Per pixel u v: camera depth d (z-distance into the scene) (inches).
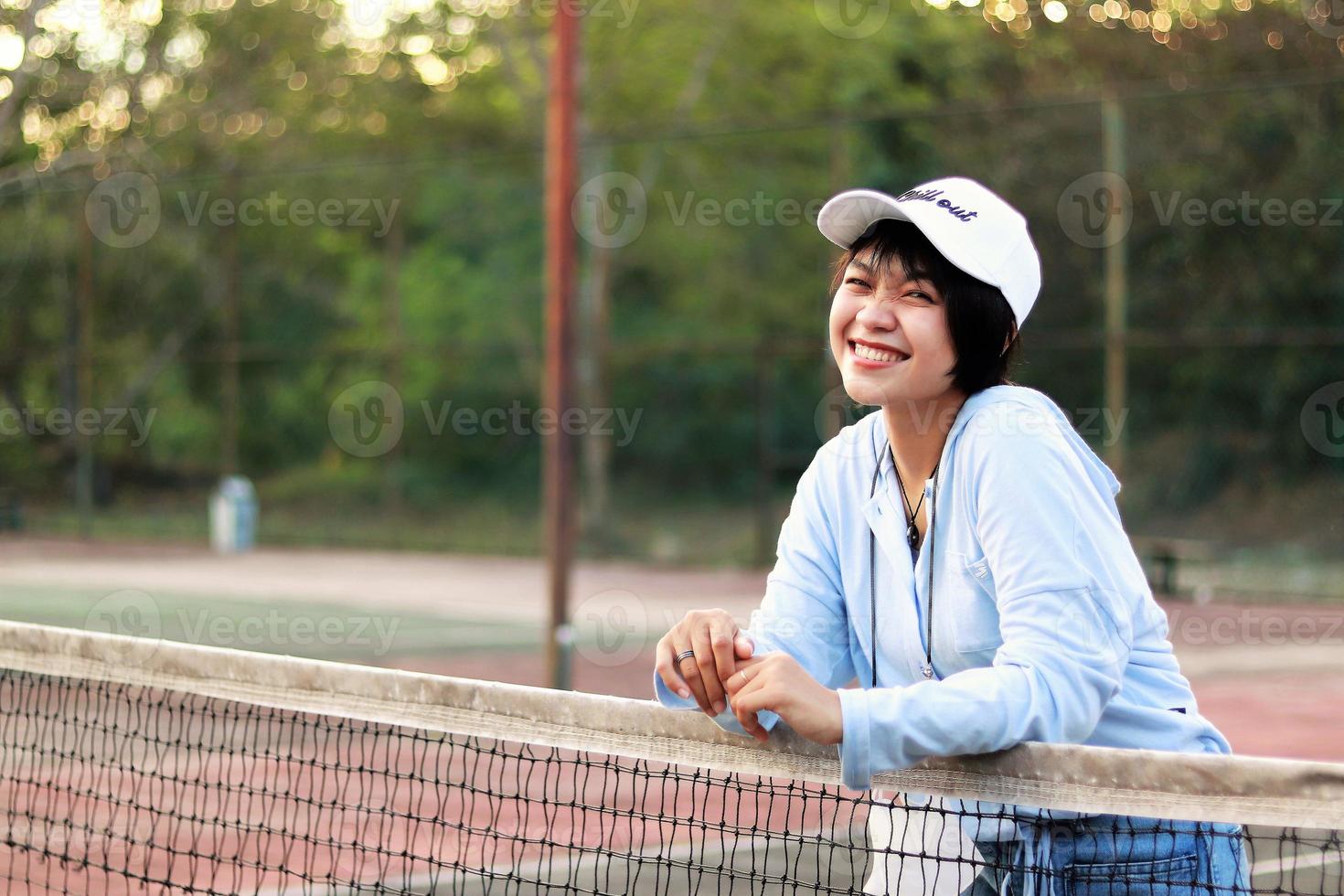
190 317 1116.5
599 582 716.0
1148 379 916.0
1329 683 424.5
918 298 86.2
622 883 180.9
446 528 1008.2
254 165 1124.5
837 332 89.6
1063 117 977.5
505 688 102.3
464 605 614.5
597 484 920.9
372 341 1144.8
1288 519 841.5
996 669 77.7
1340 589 665.6
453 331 1135.6
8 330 1082.1
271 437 1138.0
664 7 1022.4
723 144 1082.1
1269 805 74.2
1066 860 84.3
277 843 213.0
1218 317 904.9
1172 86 1063.6
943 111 630.5
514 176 1125.7
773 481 1114.1
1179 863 83.4
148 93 960.9
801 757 87.7
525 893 178.7
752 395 1127.0
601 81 1029.8
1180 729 83.7
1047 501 80.1
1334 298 880.3
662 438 1141.7
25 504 1085.8
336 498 1106.1
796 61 1084.5
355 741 284.7
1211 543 776.9
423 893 178.2
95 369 1096.8
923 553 87.3
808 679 78.8
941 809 88.4
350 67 1090.1
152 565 794.8
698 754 92.7
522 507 1097.4
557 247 404.8
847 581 93.1
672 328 1140.5
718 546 917.2
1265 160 904.9
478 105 1141.1
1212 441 888.9
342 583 704.4
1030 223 970.1
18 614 553.9
